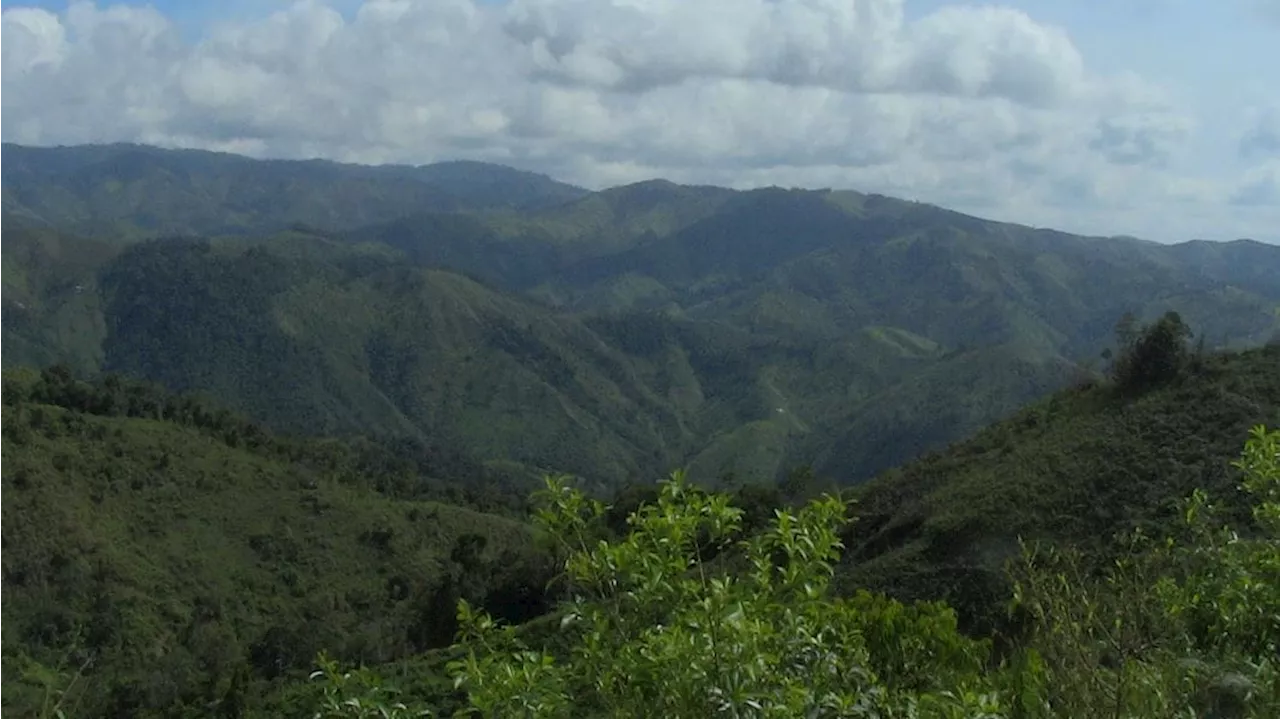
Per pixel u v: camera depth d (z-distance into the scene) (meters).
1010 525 23.78
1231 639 4.70
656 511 3.82
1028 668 4.89
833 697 3.69
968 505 25.59
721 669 3.34
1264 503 5.14
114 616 44.09
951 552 23.64
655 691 3.44
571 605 3.76
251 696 20.91
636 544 3.68
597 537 3.97
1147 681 3.95
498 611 25.89
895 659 6.00
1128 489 24.00
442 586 34.59
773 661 3.45
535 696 3.55
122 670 36.75
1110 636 4.07
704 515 3.77
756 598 3.59
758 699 3.40
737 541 4.03
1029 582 4.60
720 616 3.40
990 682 5.21
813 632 3.84
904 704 4.68
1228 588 4.81
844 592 22.78
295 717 14.16
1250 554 4.98
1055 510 24.19
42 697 4.00
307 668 32.28
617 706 3.51
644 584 3.58
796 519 3.89
